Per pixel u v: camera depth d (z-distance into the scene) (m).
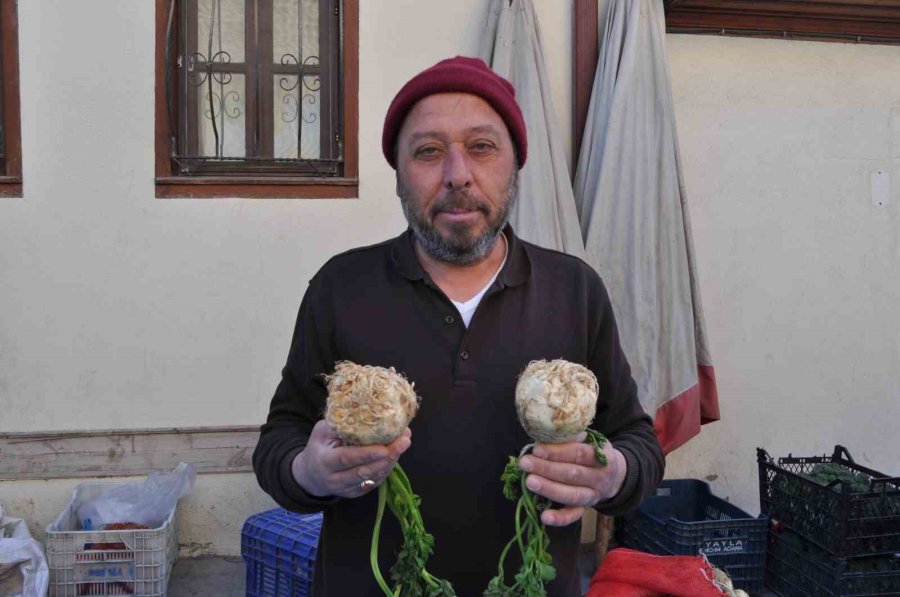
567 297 1.64
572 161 4.05
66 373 3.85
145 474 3.90
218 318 3.92
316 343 1.64
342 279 1.65
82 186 3.82
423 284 1.57
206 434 3.94
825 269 4.34
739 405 4.30
